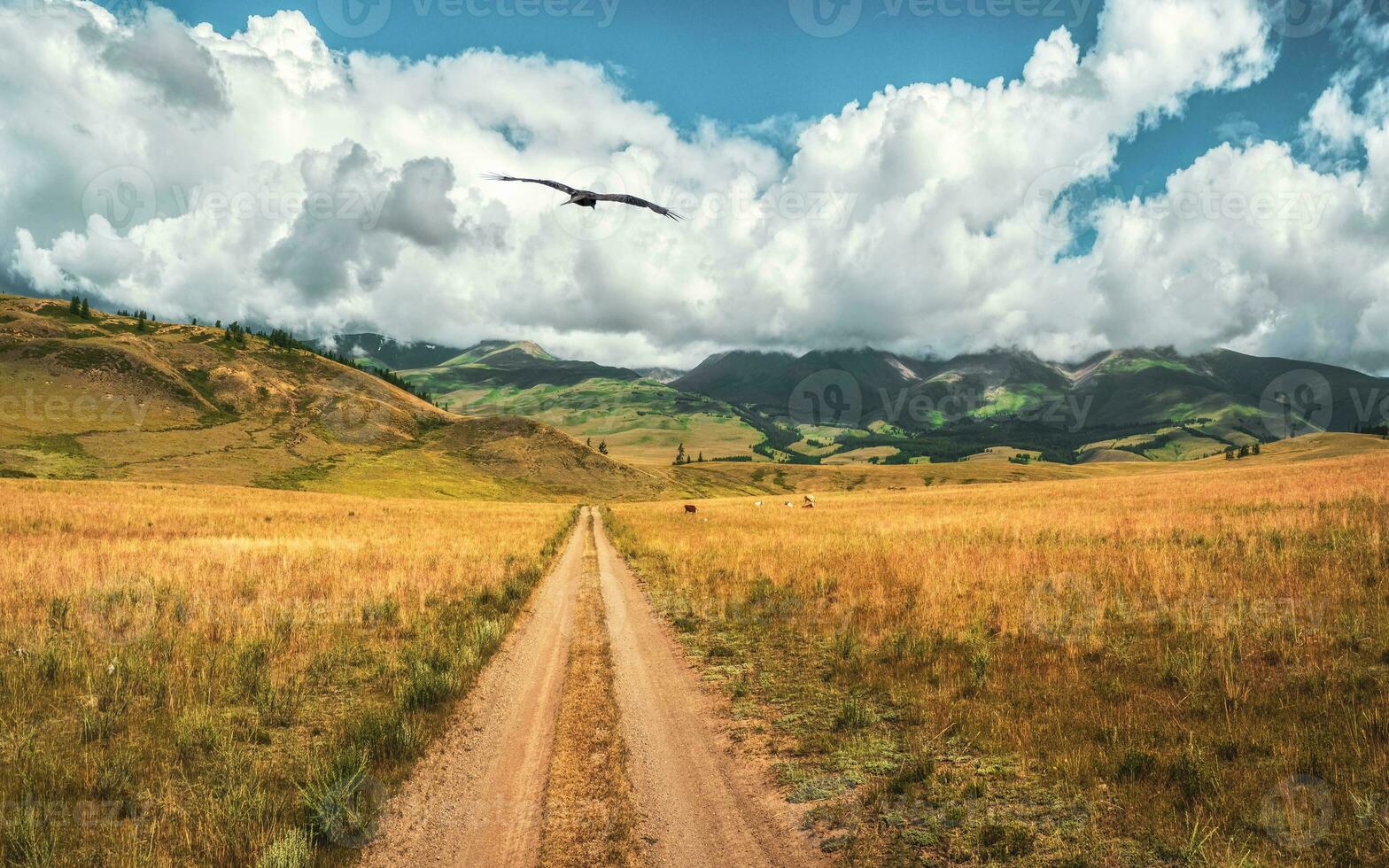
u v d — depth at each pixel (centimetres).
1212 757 602
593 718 841
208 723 748
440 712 840
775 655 1100
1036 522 2784
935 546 2097
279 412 15938
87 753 673
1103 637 981
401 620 1323
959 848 516
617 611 1538
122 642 1039
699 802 616
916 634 1097
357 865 508
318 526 3634
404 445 16112
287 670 968
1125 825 524
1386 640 799
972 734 715
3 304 17275
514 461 16000
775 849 532
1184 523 2139
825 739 744
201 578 1585
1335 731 618
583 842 546
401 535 3203
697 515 5738
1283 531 1656
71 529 2738
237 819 555
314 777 634
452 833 562
